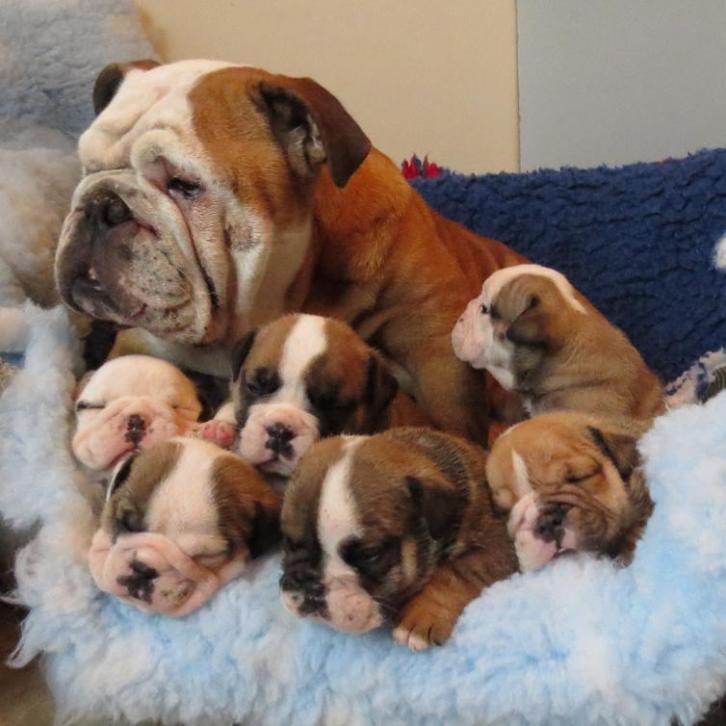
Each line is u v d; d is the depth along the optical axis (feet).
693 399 3.44
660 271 3.88
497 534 2.80
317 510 2.62
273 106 3.02
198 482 2.75
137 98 3.03
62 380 3.10
